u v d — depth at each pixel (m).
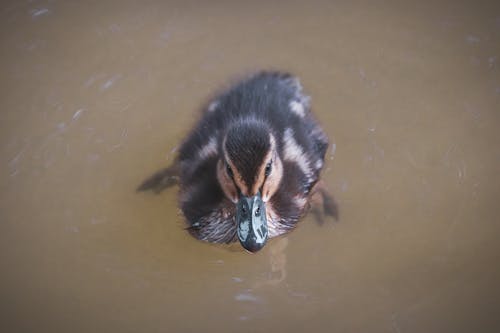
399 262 6.61
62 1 9.23
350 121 7.88
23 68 8.45
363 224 6.98
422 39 8.68
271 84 7.59
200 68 8.48
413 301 6.26
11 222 7.02
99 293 6.45
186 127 7.83
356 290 6.41
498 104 7.90
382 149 7.60
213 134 7.04
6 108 8.02
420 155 7.52
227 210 6.80
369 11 9.08
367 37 8.77
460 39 8.63
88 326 6.18
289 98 7.47
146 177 7.51
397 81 8.27
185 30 8.91
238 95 7.35
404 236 6.84
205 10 9.15
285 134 6.92
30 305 6.32
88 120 7.95
